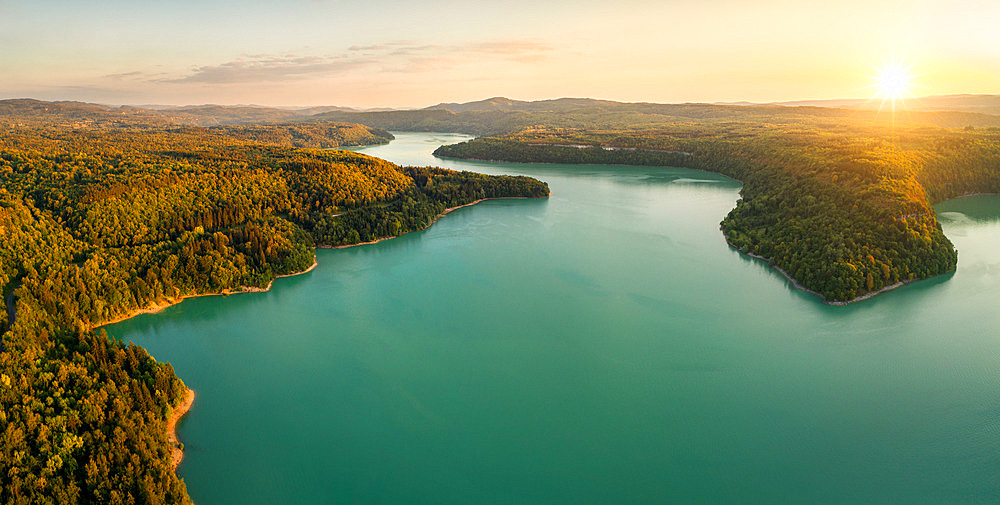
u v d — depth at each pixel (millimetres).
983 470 82312
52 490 69188
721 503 78000
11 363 88938
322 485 81875
